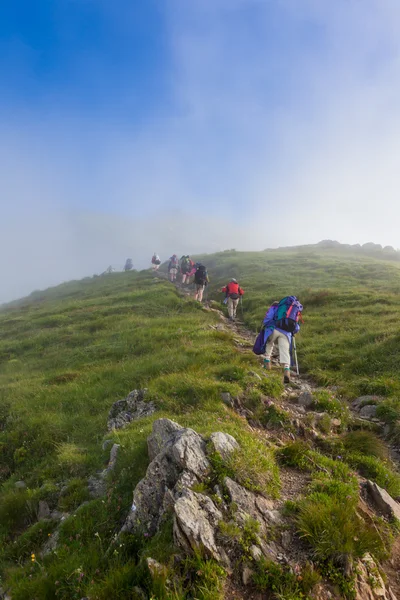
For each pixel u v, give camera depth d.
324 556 3.58
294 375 11.05
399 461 6.42
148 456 5.70
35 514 6.24
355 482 5.04
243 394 8.20
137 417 8.42
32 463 8.34
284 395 8.63
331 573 3.49
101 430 8.65
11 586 4.35
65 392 11.39
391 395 8.57
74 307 26.88
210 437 4.95
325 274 32.53
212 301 25.33
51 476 7.16
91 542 4.46
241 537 3.68
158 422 5.71
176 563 3.49
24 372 15.53
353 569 3.52
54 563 4.23
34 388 12.23
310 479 5.00
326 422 7.24
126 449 6.35
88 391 11.17
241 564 3.51
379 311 16.70
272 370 10.44
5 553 5.27
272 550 3.68
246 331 17.88
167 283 32.66
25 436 9.22
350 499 4.30
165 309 22.64
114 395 10.63
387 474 5.64
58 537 4.87
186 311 21.94
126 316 21.66
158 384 9.47
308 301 20.83
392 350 10.99
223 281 33.38
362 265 36.44
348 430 7.45
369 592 3.47
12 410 10.74
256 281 30.86
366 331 13.52
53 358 16.47
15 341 20.48
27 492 6.61
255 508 4.14
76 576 3.80
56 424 9.39
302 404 8.21
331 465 5.37
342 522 3.85
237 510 4.00
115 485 5.47
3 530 6.05
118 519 4.75
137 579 3.46
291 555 3.66
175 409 8.17
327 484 4.64
